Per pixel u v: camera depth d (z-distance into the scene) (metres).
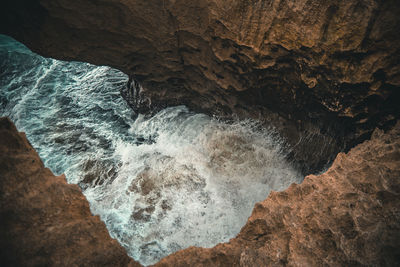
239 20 3.51
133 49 4.59
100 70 7.61
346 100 3.41
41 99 6.92
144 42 4.43
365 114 3.42
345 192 2.62
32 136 6.07
